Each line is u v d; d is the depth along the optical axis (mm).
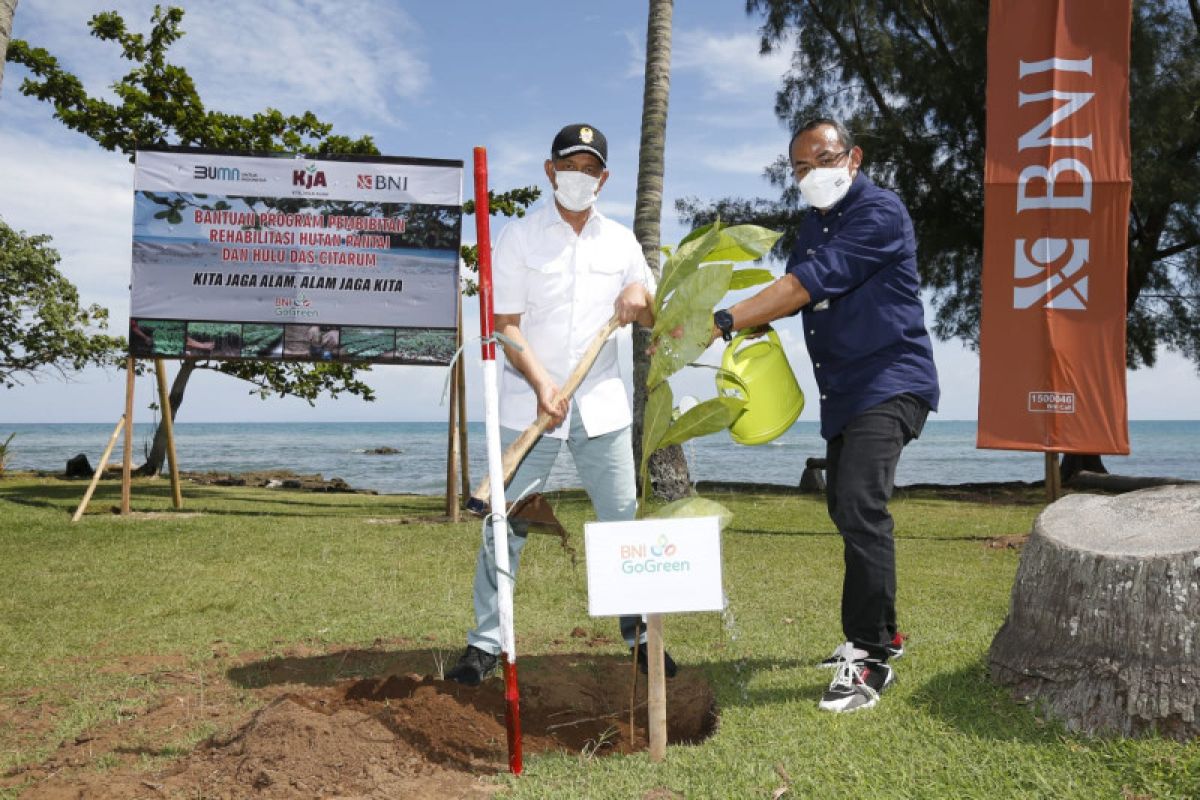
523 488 3350
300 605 4879
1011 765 2408
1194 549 2611
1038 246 7254
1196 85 14398
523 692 3229
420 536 7801
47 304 25062
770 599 5062
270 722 2508
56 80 16828
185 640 4094
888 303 3229
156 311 9531
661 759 2484
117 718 2943
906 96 16875
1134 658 2621
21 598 5039
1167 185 14570
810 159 3219
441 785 2270
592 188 3129
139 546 7086
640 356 9023
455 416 9555
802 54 17625
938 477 41344
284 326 9648
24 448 76188
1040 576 2934
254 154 9586
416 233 9742
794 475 37750
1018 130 7293
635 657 2871
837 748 2547
